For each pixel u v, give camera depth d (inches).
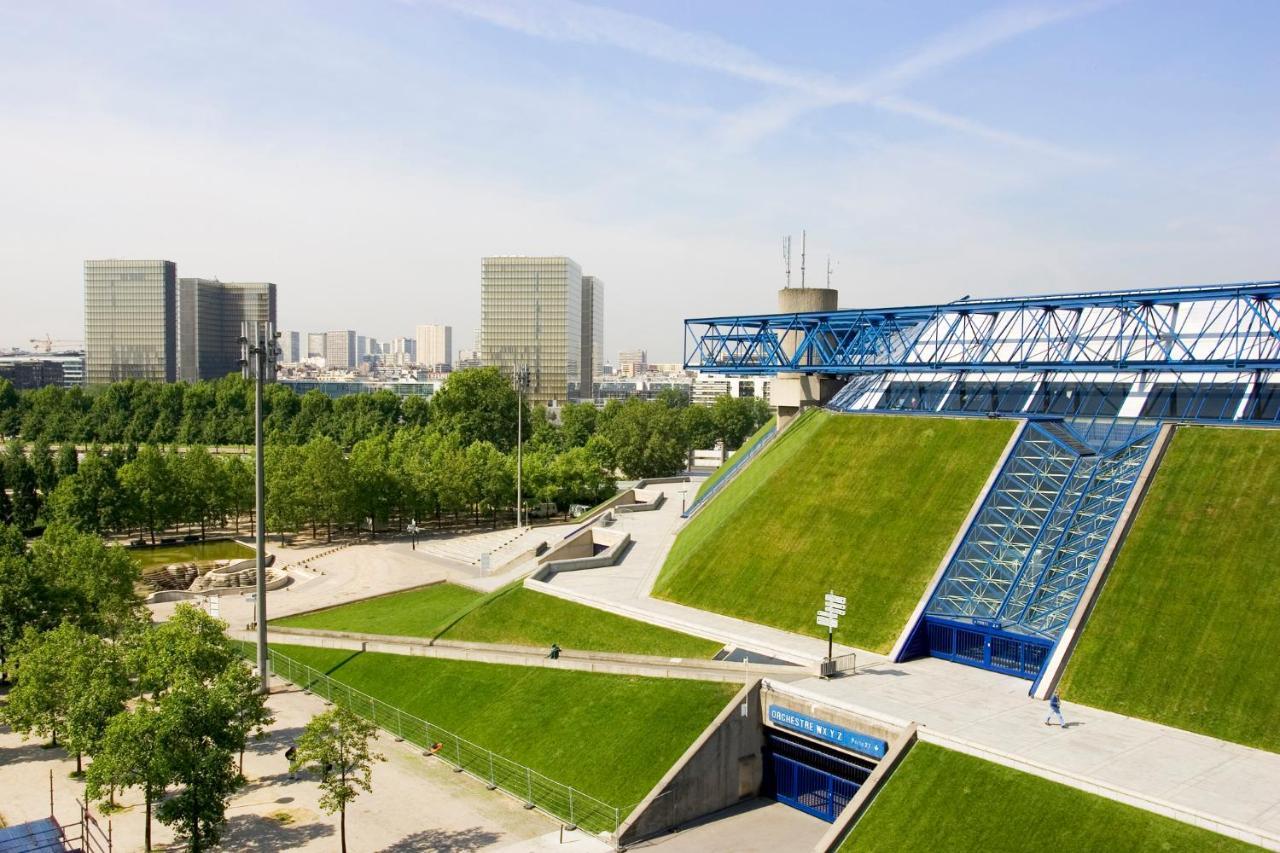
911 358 3262.8
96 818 1925.4
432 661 2691.9
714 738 1968.5
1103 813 1514.5
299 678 2795.3
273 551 4837.6
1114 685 1929.1
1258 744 1713.8
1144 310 2527.1
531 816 1921.8
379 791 2039.9
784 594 2613.2
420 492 5251.0
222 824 1758.1
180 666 1987.0
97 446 5693.9
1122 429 2564.0
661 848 1793.8
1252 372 2425.0
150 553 4869.6
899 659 2236.7
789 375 3868.1
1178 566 2086.6
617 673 2322.8
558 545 3764.8
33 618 2642.7
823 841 1600.6
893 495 2753.4
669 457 6624.0
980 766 1676.9
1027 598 2204.7
